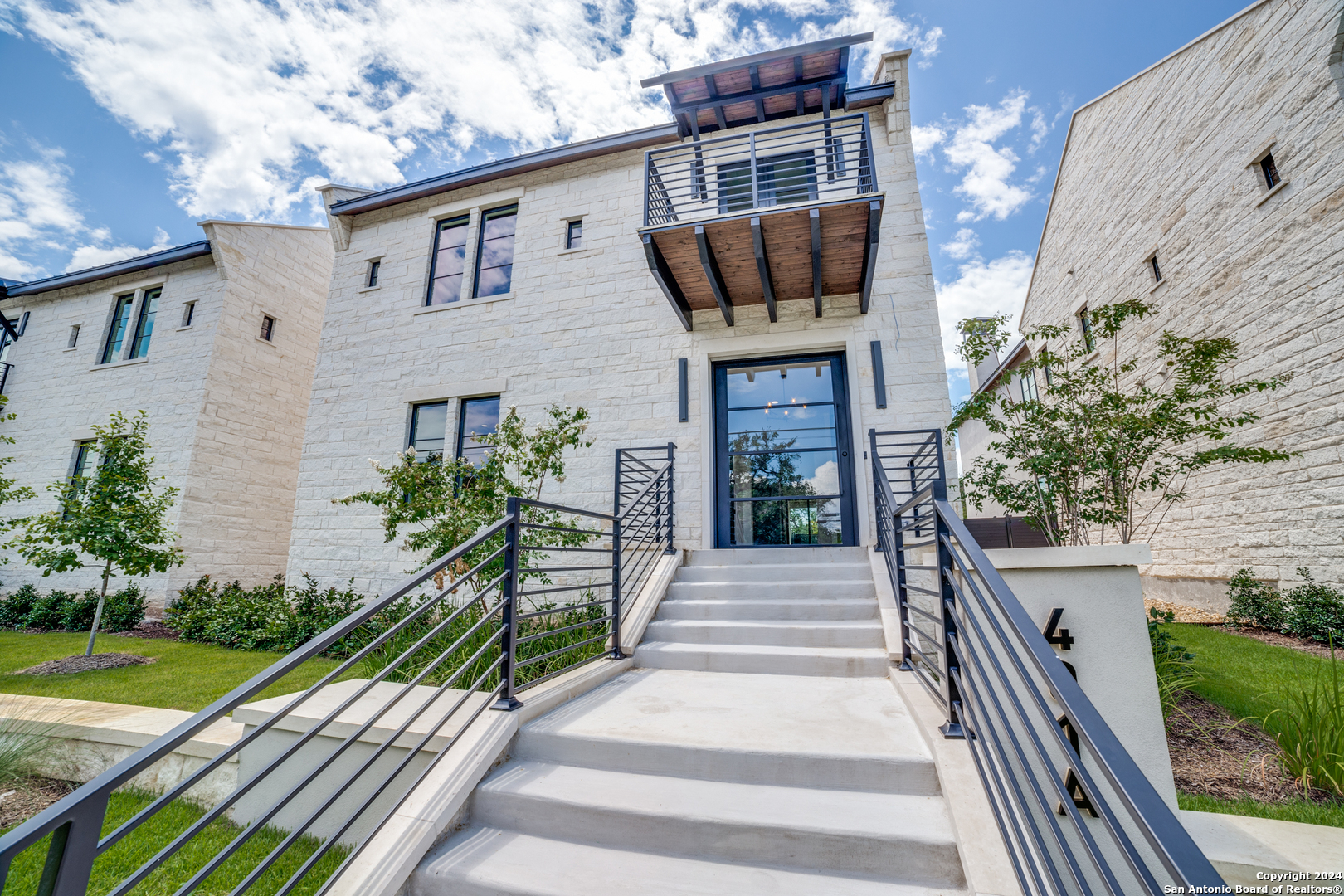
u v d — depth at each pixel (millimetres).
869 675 3822
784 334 6840
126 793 3211
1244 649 5504
